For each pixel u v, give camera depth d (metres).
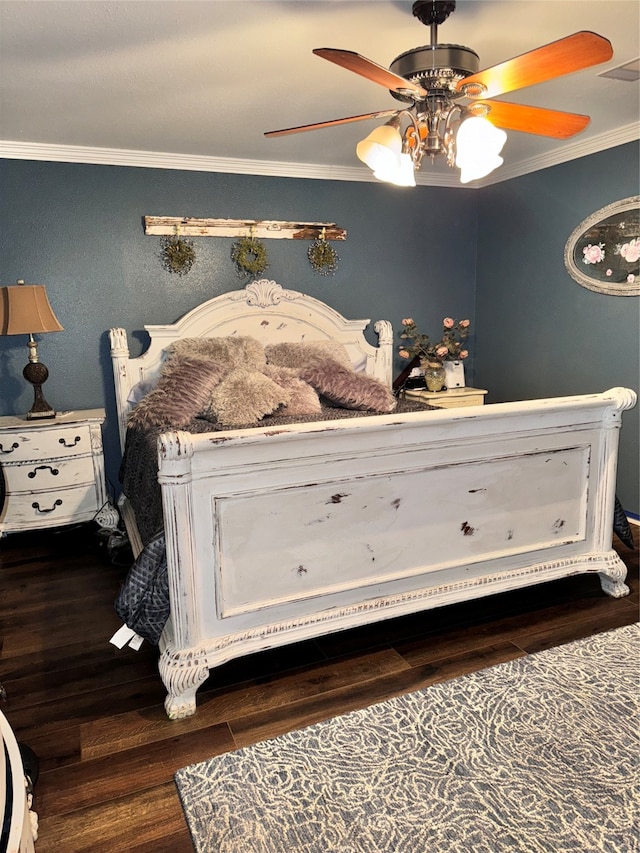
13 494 3.39
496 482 2.43
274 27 2.10
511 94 2.94
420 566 2.36
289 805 1.63
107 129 3.22
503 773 1.73
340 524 2.18
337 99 2.82
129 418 3.31
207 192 3.94
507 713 1.98
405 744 1.85
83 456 3.51
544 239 4.17
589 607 2.68
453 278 4.79
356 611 2.24
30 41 2.16
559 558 2.63
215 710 2.04
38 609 2.79
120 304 3.85
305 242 4.25
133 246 3.82
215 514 1.98
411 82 1.82
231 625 2.08
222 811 1.62
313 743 1.86
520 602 2.74
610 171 3.65
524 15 2.08
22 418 3.56
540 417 2.45
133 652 2.42
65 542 3.63
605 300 3.79
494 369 4.77
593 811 1.59
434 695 2.08
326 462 2.10
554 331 4.18
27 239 3.60
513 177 4.37
